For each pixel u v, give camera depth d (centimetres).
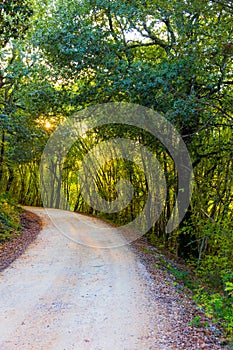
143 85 997
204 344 469
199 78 1036
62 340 473
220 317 593
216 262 1014
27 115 1794
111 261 1019
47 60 1334
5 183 3462
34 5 1296
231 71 1121
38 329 511
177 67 943
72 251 1165
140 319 555
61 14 1186
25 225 1744
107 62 1114
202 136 1192
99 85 1159
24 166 3541
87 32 1125
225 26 798
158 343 467
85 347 453
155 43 1259
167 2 838
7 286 734
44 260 1008
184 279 970
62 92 1312
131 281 795
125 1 1050
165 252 1497
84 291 707
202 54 869
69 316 564
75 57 1143
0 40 957
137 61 1172
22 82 1717
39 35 1198
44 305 616
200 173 1474
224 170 1212
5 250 1132
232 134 1205
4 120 1552
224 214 1198
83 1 1158
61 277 816
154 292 715
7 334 492
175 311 603
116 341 471
